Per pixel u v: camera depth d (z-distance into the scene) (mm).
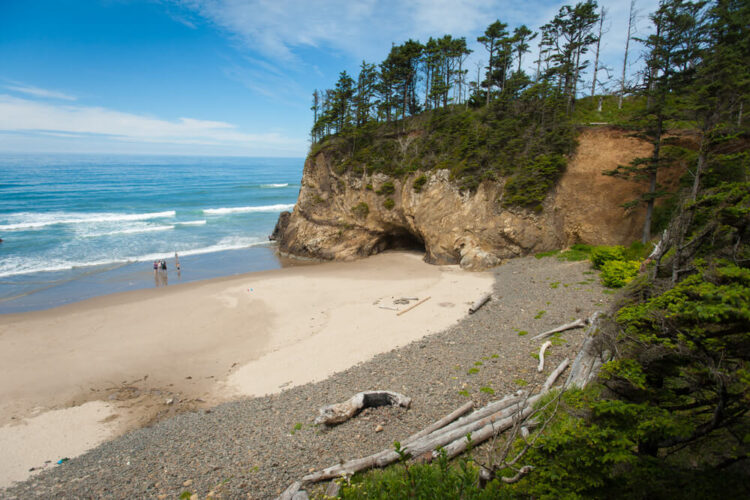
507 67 47812
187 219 64312
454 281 31172
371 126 43969
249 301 28875
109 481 11539
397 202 41062
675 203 27562
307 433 12953
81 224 57312
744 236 7391
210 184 121750
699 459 6719
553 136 34031
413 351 19203
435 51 47219
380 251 44812
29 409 16359
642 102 36875
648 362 6945
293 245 45094
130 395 17344
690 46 25391
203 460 12094
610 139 32656
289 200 89562
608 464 5879
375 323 23812
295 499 9438
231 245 50000
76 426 15180
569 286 25297
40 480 12031
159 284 34094
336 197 44656
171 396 17219
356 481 9750
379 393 14047
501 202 35188
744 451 5875
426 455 10305
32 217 60656
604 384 7555
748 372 5445
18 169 153750
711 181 13836
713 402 6301
